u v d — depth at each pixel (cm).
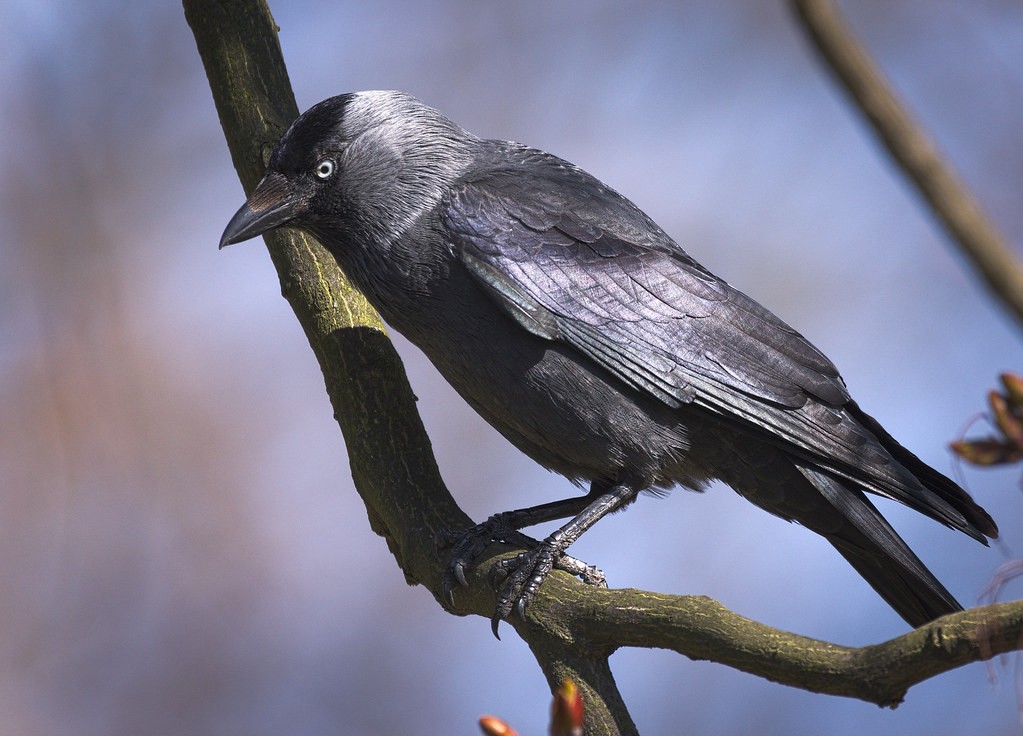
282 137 1084
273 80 1145
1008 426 515
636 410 1008
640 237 1059
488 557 913
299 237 1095
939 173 413
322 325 1052
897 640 668
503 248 1020
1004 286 409
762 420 1006
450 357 1040
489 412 1064
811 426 1014
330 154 1062
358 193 1056
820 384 1032
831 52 414
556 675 813
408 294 1035
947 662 649
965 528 1008
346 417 1014
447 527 948
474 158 1096
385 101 1086
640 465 1016
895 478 1011
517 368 1012
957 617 648
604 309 1009
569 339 998
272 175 1077
